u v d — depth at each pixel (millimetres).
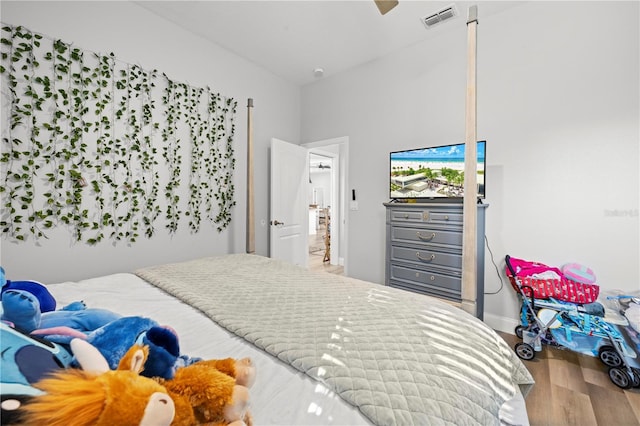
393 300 1322
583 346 1923
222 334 1015
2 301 658
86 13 2213
